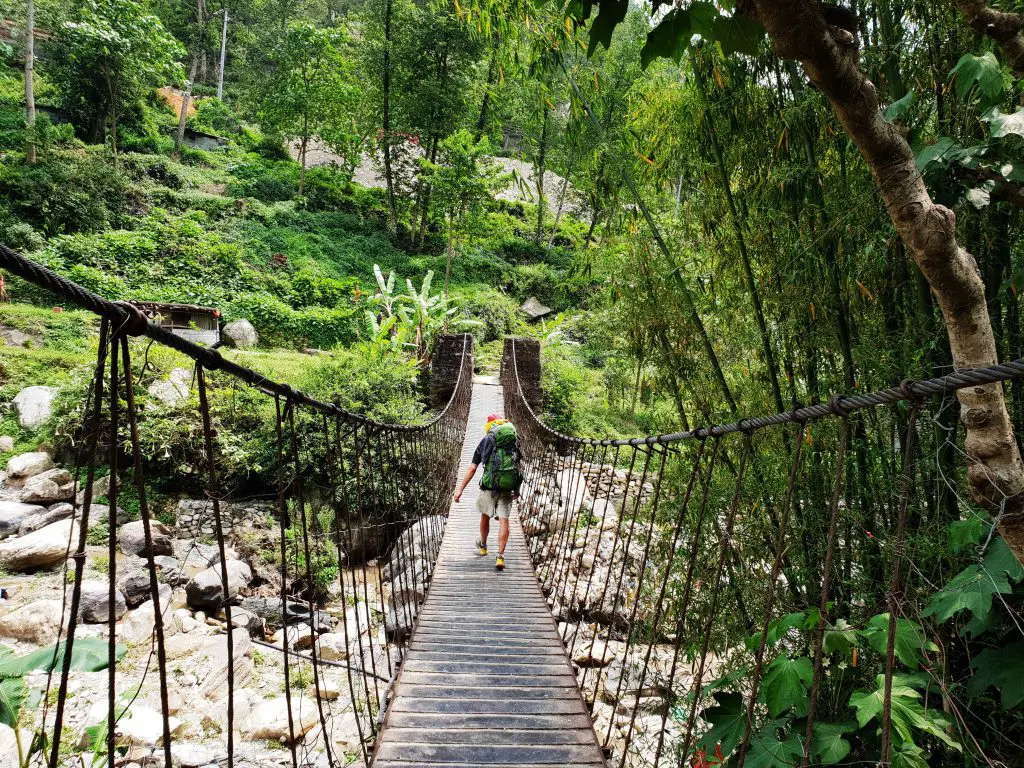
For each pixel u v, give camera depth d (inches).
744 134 78.5
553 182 951.6
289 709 50.1
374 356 356.8
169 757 32.4
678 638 60.8
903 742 44.0
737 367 86.8
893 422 60.1
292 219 788.6
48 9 740.7
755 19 39.5
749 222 80.6
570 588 173.0
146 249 559.8
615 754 99.7
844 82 39.2
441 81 863.7
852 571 65.1
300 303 617.6
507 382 453.1
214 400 268.5
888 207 42.5
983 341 41.1
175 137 920.9
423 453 181.3
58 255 494.9
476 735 84.5
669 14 40.6
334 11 1571.1
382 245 833.5
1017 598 48.5
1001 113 48.8
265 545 226.8
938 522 52.7
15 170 552.4
